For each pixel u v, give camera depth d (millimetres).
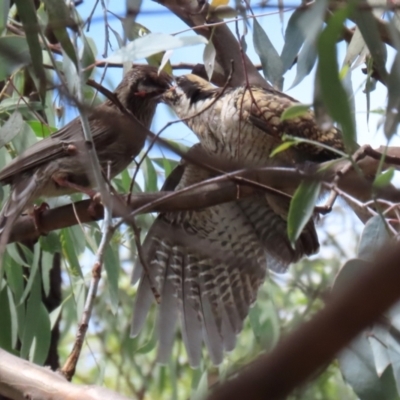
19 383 4594
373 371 4629
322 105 3621
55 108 7773
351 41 5633
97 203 6145
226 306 7527
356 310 1452
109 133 7055
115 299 7570
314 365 1467
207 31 6859
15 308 7422
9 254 7191
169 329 7301
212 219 7547
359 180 4742
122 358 9742
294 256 7441
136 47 5020
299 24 4098
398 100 4055
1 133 5891
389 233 4285
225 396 1503
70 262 7641
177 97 7465
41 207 6758
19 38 5004
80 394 4441
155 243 7527
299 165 6227
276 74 5305
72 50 4750
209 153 7102
